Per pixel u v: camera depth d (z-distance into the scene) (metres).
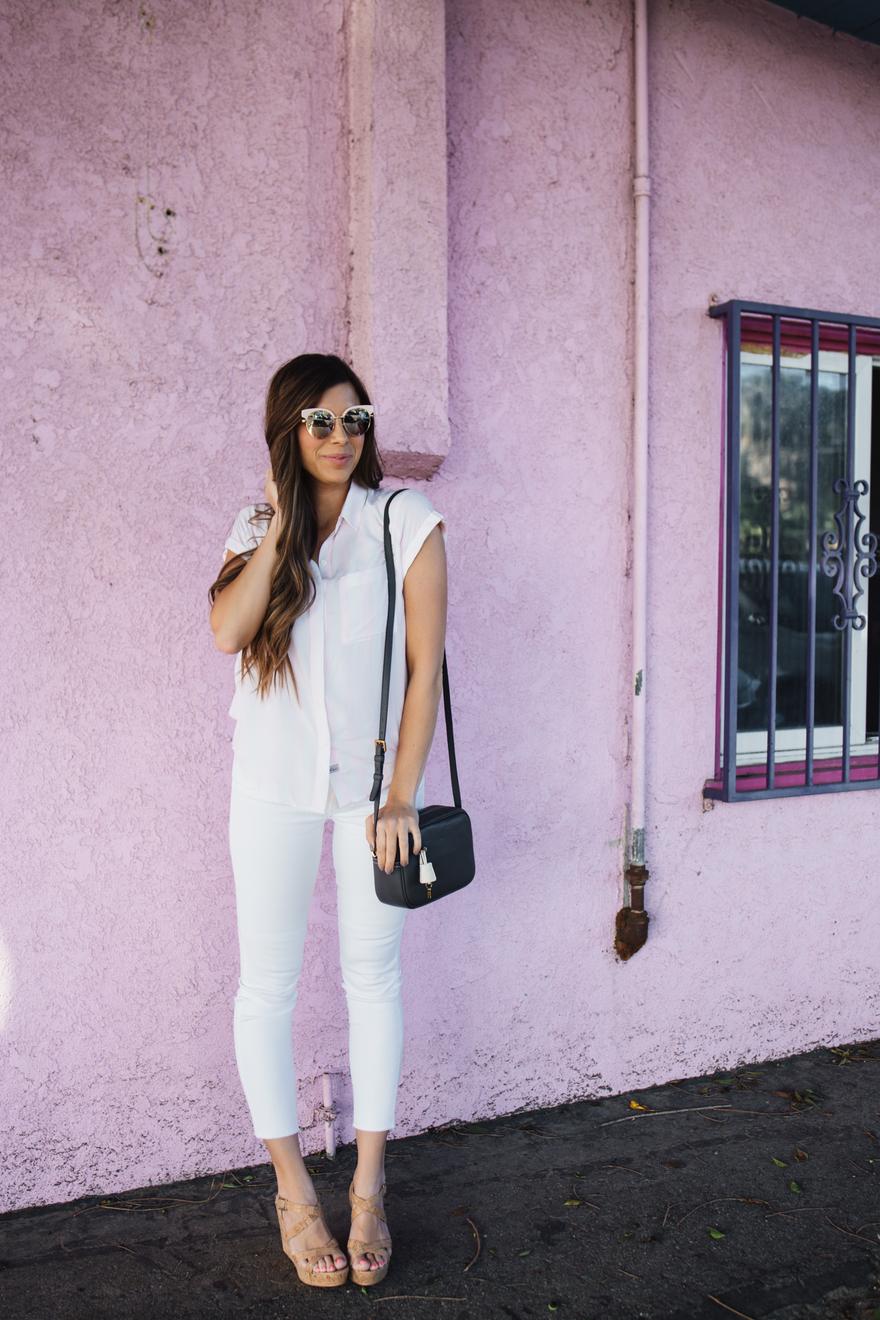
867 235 3.31
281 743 2.06
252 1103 2.14
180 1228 2.31
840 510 3.27
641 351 2.92
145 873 2.46
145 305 2.40
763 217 3.14
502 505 2.80
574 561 2.90
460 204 2.71
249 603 1.99
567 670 2.90
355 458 2.03
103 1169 2.45
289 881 2.11
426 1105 2.77
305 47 2.51
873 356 3.49
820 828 3.28
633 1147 2.70
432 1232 2.31
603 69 2.88
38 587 2.34
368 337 2.51
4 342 2.29
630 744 2.98
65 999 2.40
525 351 2.81
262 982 2.14
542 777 2.88
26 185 2.29
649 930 3.04
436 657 2.09
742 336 3.20
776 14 3.13
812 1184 2.51
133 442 2.41
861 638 3.53
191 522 2.47
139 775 2.45
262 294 2.51
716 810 3.12
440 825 2.04
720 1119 2.85
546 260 2.82
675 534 3.04
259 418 2.52
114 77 2.35
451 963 2.79
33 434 2.33
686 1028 3.10
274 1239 2.27
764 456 3.34
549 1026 2.92
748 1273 2.17
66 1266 2.17
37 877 2.37
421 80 2.52
